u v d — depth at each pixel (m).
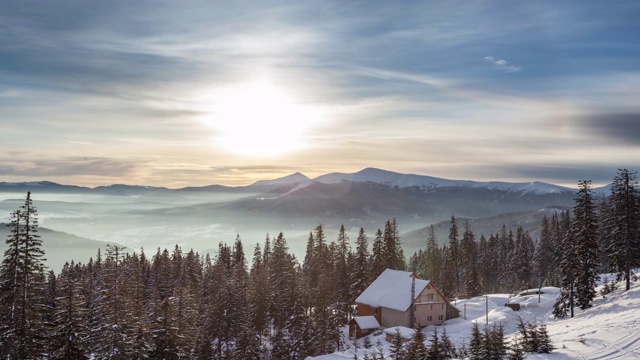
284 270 76.75
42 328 34.78
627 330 37.06
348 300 86.31
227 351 65.88
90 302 61.78
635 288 53.78
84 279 88.06
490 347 33.16
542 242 110.31
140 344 42.16
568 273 56.56
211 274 91.62
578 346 35.19
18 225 33.41
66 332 35.53
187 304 59.59
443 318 72.12
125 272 57.84
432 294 72.06
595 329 39.91
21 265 32.84
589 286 55.78
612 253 58.12
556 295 75.31
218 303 68.75
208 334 66.81
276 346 65.00
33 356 33.75
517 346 34.22
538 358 33.47
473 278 96.50
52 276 67.19
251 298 74.12
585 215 56.69
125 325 42.22
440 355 35.25
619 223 57.16
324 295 73.56
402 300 70.62
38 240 34.00
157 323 47.81
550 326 51.31
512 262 113.06
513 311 68.56
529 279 110.06
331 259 96.75
